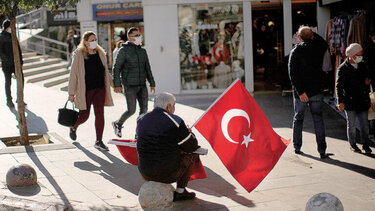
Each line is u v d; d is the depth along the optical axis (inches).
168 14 617.3
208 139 235.1
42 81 642.8
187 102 553.9
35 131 373.4
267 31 722.8
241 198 231.3
